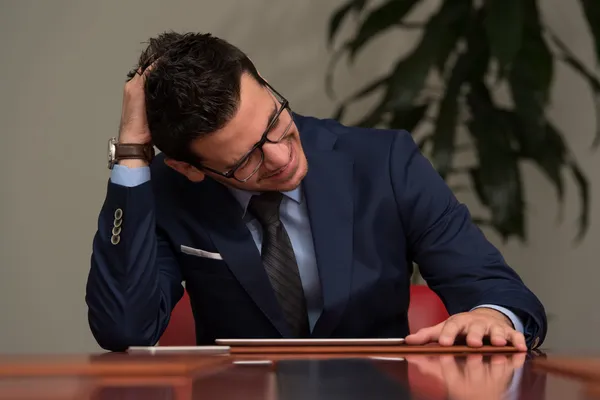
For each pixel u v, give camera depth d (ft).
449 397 7.32
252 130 16.39
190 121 16.15
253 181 17.25
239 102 16.24
